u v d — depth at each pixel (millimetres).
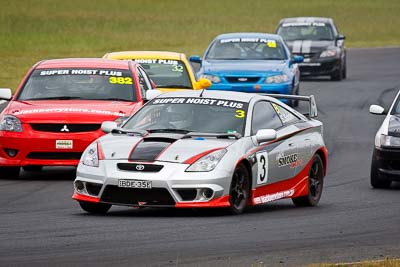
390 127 47500
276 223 34625
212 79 76188
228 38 81562
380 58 139250
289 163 39000
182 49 140125
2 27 161375
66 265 26609
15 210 37562
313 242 30781
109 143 36219
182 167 34688
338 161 57125
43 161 46656
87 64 51531
